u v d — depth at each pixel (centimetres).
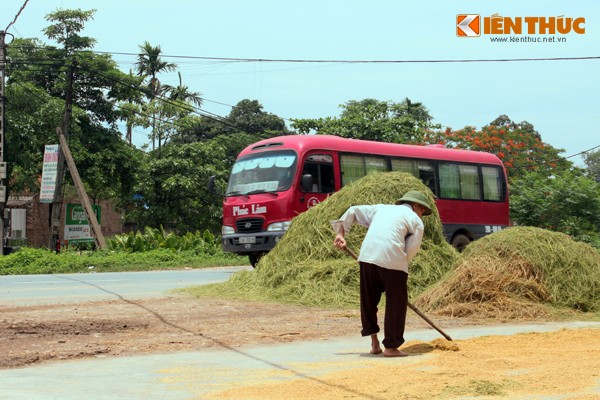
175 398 489
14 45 3972
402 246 682
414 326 914
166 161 4372
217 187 4441
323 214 1348
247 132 6116
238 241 1881
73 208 3000
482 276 1058
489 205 2342
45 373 593
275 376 568
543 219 3256
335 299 1166
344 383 526
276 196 1827
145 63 5956
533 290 1064
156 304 1151
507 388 505
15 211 4294
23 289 1480
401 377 546
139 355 688
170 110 4491
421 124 4081
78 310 1065
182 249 2855
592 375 549
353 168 1973
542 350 682
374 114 4006
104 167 4175
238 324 916
